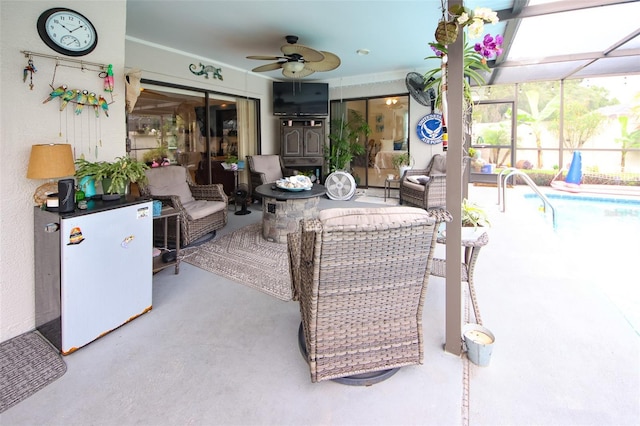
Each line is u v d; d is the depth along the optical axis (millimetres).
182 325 2139
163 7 3441
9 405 1475
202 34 4246
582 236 4527
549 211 5633
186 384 1612
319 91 6723
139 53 4430
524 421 1379
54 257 1809
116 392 1558
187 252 3523
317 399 1521
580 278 2754
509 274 2842
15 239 1926
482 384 1593
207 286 2727
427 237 1458
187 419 1409
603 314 2188
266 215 3939
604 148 8242
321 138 6777
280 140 6980
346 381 1604
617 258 3561
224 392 1562
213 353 1854
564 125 8438
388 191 6969
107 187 2211
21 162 1932
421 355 1669
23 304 1979
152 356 1822
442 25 1590
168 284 2756
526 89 8477
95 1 2244
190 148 5438
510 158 8039
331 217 1352
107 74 2322
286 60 4461
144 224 2199
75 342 1839
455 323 1797
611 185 7461
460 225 1736
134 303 2174
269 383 1622
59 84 2082
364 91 6871
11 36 1855
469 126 3182
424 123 6332
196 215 3641
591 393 1518
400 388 1582
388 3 3359
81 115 2223
